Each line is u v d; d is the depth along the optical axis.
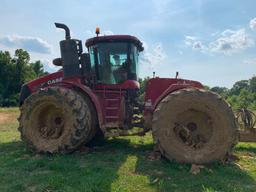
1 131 12.58
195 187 5.02
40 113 7.32
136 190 4.90
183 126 6.42
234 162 6.45
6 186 5.11
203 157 6.15
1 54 57.28
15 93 58.00
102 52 7.92
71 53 7.62
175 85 6.92
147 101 7.26
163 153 6.29
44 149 7.03
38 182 5.23
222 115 6.25
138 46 8.28
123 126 7.38
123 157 6.75
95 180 5.13
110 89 7.83
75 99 6.98
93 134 7.47
